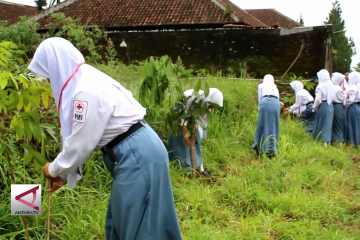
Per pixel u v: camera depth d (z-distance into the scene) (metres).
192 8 15.17
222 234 3.90
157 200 2.68
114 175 2.68
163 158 2.72
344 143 8.70
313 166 6.10
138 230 2.67
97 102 2.48
